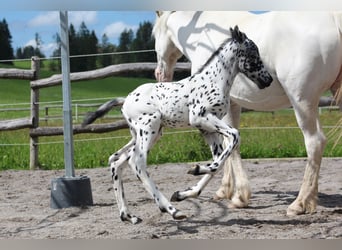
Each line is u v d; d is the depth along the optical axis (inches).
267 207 214.7
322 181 270.8
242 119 576.1
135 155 178.4
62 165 357.1
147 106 179.3
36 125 351.3
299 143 385.7
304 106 187.0
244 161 345.4
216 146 181.6
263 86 180.1
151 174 308.3
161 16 251.9
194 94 176.9
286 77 187.6
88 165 357.1
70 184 225.3
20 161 374.0
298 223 183.8
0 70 354.3
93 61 1929.1
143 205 224.4
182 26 236.4
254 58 177.3
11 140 486.0
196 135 367.9
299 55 184.4
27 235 178.2
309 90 185.2
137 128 179.8
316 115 189.5
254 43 179.5
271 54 190.2
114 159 189.2
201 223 189.0
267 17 196.7
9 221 200.7
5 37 2228.1
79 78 348.2
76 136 518.3
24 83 1601.9
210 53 218.2
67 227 187.6
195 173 169.0
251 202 225.8
